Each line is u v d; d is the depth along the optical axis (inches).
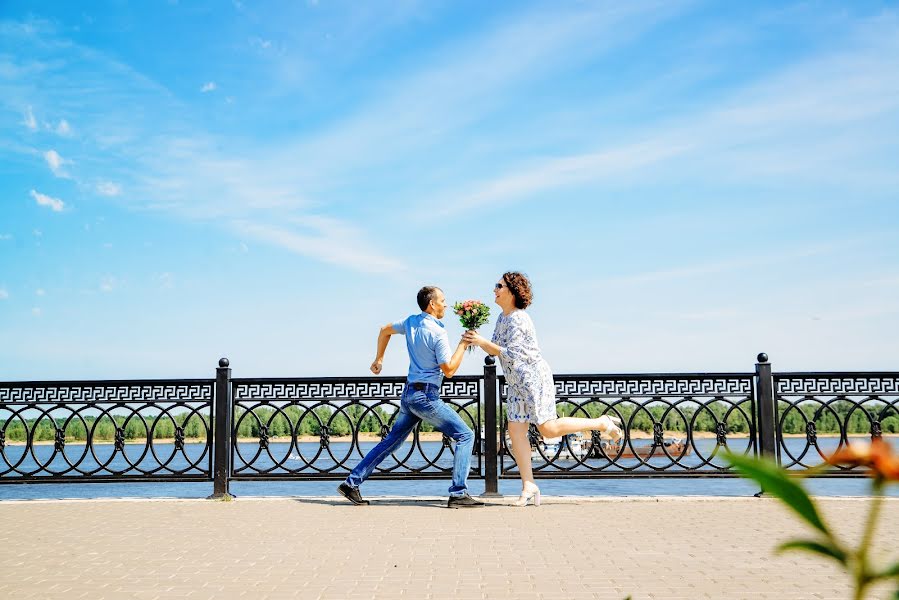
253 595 155.4
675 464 315.6
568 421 285.6
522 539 218.4
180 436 315.9
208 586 163.3
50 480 313.4
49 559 193.2
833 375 314.5
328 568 180.7
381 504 299.3
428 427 334.6
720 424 316.2
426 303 294.5
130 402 317.7
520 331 287.3
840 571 174.4
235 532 233.3
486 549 203.5
